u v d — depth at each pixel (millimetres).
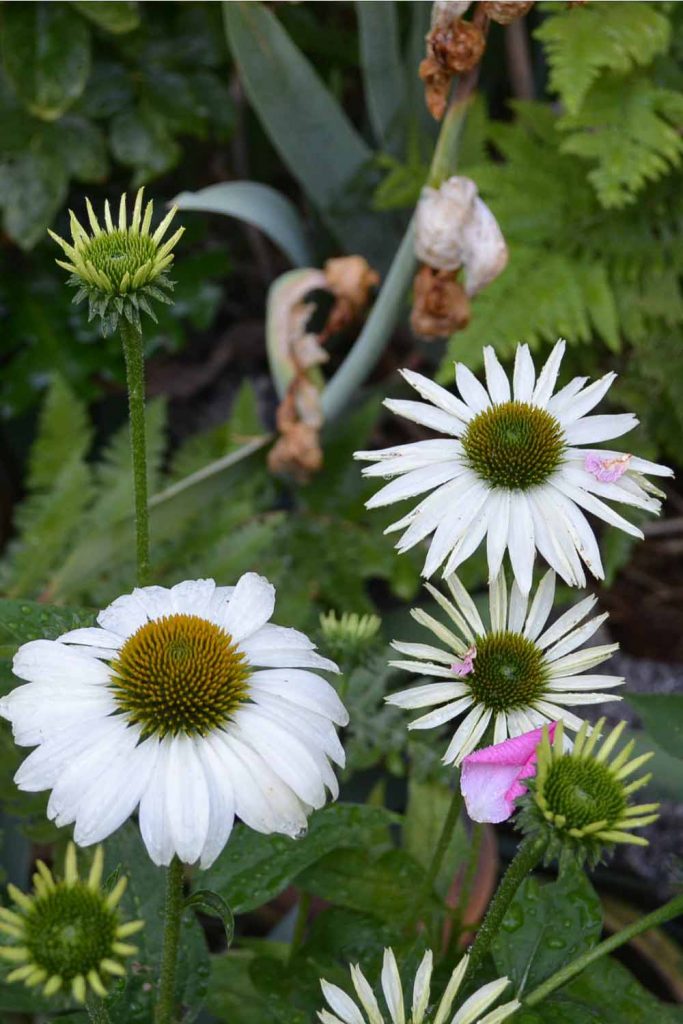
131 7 1043
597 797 533
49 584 1011
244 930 954
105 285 592
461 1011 553
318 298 1257
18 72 1071
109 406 1359
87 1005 543
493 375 651
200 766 547
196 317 1255
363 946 704
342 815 690
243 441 1120
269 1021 742
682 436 1112
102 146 1171
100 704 560
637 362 1085
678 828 1022
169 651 562
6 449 1333
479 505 617
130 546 1012
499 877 980
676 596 1256
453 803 666
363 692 828
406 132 1119
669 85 1059
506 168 1083
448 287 877
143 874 670
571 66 927
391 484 625
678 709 660
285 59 1016
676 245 1059
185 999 644
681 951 916
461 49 794
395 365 1366
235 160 1443
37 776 545
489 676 613
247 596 599
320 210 1164
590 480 624
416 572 1042
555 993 637
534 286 1023
